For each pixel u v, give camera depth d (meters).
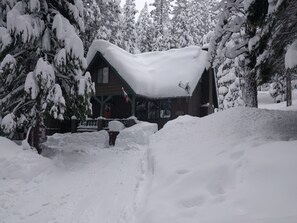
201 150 9.06
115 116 27.66
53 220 7.36
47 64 13.07
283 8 9.03
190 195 6.07
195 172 6.95
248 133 10.28
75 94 14.48
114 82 24.81
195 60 26.44
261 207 4.86
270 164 6.02
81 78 14.41
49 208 8.31
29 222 7.44
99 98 26.48
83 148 17.41
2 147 11.73
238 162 6.74
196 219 4.94
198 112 27.27
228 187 6.04
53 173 11.91
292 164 5.73
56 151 15.29
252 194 5.33
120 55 25.25
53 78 12.99
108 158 14.63
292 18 9.77
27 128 15.05
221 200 5.56
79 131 24.39
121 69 23.77
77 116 14.95
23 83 14.29
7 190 9.70
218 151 8.35
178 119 16.48
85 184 10.39
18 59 14.02
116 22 32.31
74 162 13.82
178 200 6.00
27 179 10.77
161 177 7.62
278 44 10.23
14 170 10.80
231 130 11.12
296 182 5.16
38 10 13.28
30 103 13.63
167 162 8.61
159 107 25.64
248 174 6.09
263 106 40.38
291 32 10.03
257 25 11.05
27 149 12.55
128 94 24.20
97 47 25.06
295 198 4.79
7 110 14.00
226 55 16.53
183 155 9.02
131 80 23.23
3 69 12.52
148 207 6.12
